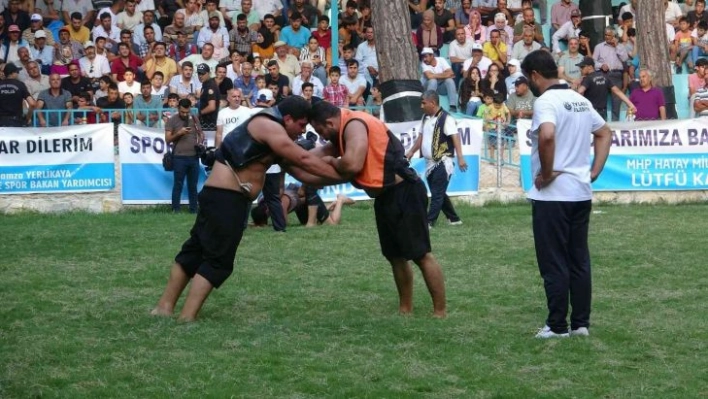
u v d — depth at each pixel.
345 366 8.27
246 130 9.71
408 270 10.19
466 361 8.41
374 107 21.14
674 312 10.20
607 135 9.09
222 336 9.16
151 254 13.75
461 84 23.33
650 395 7.57
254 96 21.70
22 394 7.54
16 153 18.91
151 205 19.25
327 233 15.62
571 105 8.92
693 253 13.59
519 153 19.89
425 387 7.72
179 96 20.59
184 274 10.13
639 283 11.70
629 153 19.91
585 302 9.19
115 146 19.70
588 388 7.73
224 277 9.92
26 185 18.97
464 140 19.66
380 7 20.38
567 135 8.91
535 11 26.97
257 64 22.77
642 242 14.48
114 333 9.32
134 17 24.33
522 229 15.94
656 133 19.91
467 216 17.58
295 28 24.52
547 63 8.94
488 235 15.32
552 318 9.12
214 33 23.75
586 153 9.00
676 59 26.25
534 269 12.59
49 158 19.05
